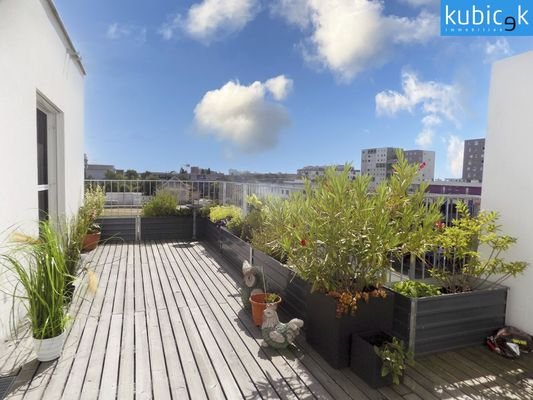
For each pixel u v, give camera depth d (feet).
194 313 11.16
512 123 9.76
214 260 18.17
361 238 8.29
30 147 10.61
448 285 10.18
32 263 8.46
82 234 13.80
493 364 8.43
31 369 7.80
